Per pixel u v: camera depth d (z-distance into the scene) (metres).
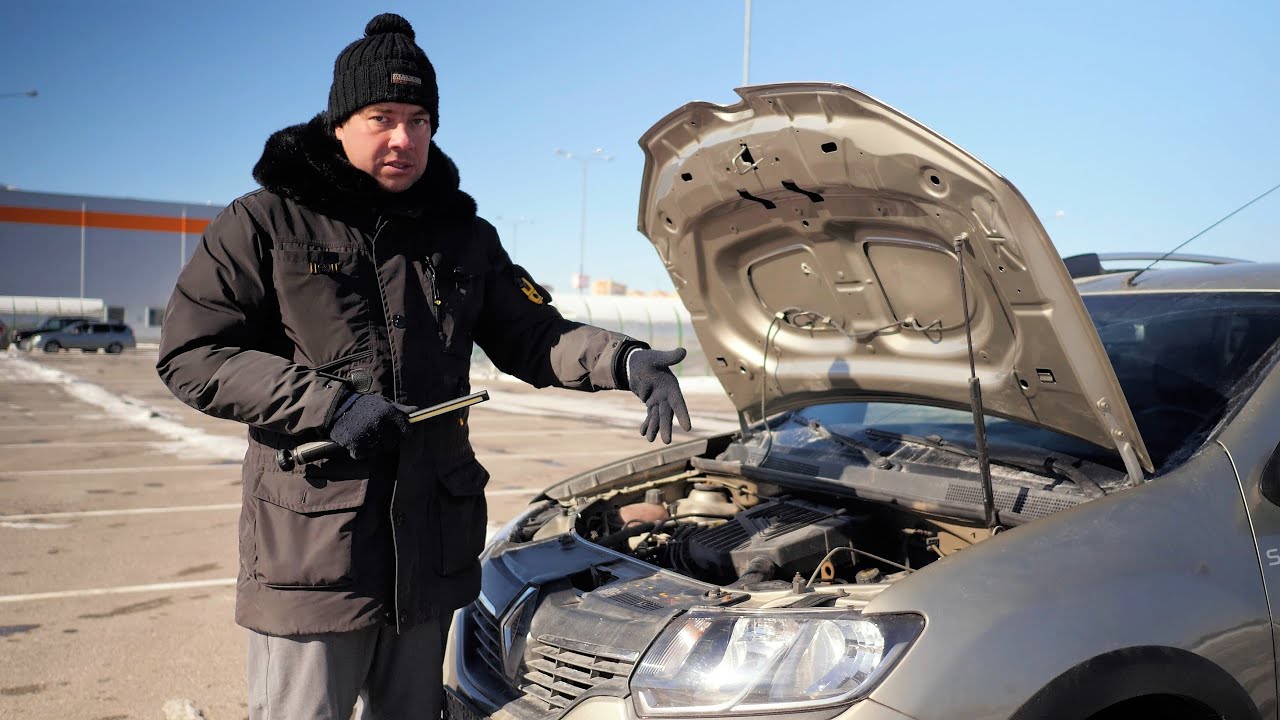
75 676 3.89
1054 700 1.68
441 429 2.11
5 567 5.57
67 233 59.94
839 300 2.85
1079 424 2.30
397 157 1.99
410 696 2.17
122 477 8.79
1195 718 1.91
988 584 1.79
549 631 2.22
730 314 3.20
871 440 2.98
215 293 1.92
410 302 2.07
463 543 2.15
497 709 2.20
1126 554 1.89
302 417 1.83
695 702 1.79
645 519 3.13
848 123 2.25
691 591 2.19
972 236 2.21
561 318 2.42
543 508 3.19
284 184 1.93
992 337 2.45
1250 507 2.04
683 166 2.72
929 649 1.69
